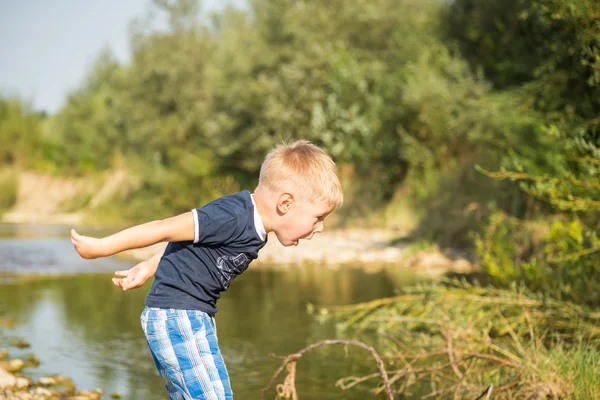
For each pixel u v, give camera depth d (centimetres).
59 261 1285
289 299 787
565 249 511
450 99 1252
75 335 584
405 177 1540
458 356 404
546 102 665
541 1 505
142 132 2559
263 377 439
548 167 814
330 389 411
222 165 2314
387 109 1435
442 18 1455
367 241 1404
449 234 1165
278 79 2034
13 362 465
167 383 253
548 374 344
